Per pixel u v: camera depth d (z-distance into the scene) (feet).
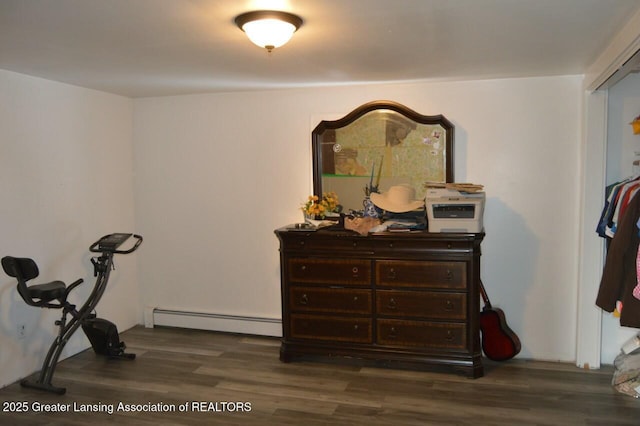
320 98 12.91
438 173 12.01
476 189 10.55
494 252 12.01
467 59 9.79
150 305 14.65
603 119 10.72
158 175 14.39
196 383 10.76
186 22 7.34
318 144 12.74
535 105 11.53
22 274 9.86
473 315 10.54
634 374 10.09
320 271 11.36
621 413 9.16
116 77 11.38
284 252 11.57
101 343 12.10
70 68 10.42
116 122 13.92
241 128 13.58
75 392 10.37
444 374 10.99
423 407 9.50
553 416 9.08
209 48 8.83
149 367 11.68
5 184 10.62
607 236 9.77
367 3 6.59
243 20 7.13
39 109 11.43
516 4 6.65
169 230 14.44
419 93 12.21
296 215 13.35
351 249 11.09
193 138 14.01
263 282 13.79
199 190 14.08
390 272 10.90
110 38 8.18
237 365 11.72
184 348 12.91
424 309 10.78
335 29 7.76
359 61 9.89
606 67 8.92
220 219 13.98
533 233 11.75
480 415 9.16
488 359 11.85
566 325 11.71
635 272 7.93
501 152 11.80
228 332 13.99
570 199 11.48
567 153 11.43
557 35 8.14
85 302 11.87
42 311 11.56
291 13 7.00
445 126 11.84
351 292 11.20
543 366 11.44
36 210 11.39
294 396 10.05
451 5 6.68
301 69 10.61
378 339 11.16
